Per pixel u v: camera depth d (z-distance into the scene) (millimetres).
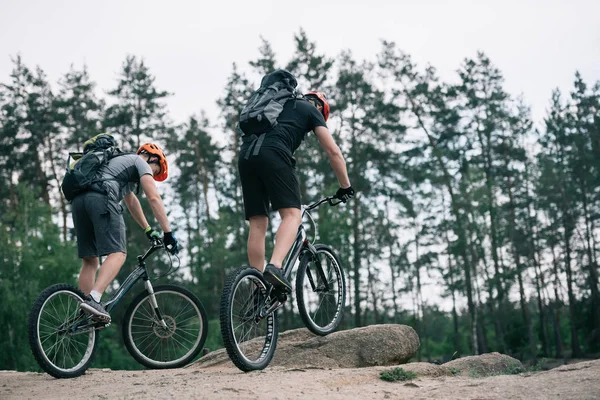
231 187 46031
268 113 4363
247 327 4250
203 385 3627
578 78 44281
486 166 43969
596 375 3164
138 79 42125
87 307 4566
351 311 42344
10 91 39938
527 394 3055
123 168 5102
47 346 4641
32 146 39219
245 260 39906
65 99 41281
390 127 40344
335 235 33812
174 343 5203
